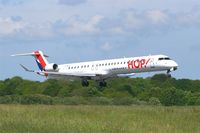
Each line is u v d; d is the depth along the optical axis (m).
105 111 105.19
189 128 87.25
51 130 76.31
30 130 75.81
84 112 103.06
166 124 89.94
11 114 93.38
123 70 176.50
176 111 107.00
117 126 82.69
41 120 85.31
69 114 99.81
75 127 79.19
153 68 171.00
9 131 74.81
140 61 172.62
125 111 105.75
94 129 78.62
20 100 160.38
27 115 92.88
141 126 86.06
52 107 110.81
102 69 182.38
